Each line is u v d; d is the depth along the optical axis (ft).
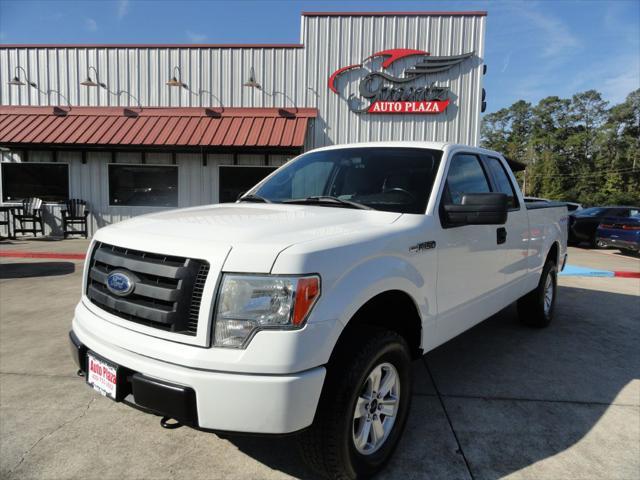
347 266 7.25
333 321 6.86
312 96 44.55
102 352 7.52
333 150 12.86
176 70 44.86
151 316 7.08
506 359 14.34
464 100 43.93
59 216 45.24
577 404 11.33
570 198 251.39
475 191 12.07
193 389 6.51
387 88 43.96
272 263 6.60
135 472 8.37
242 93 44.78
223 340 6.56
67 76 45.62
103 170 44.78
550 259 18.02
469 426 10.16
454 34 43.42
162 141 40.88
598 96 316.40
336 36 43.93
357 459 7.74
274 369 6.42
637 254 46.24
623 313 20.25
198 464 8.63
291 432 6.55
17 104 46.21
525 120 361.10
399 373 8.68
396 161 11.28
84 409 10.68
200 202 44.83
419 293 8.97
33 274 27.12
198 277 6.84
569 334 17.02
